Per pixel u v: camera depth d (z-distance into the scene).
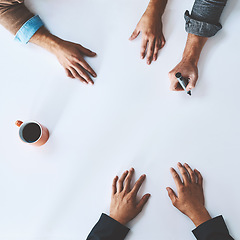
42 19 1.13
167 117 1.00
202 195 0.94
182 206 0.92
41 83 1.08
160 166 0.98
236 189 0.93
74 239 0.96
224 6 1.00
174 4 1.08
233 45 1.02
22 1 1.08
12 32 1.09
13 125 1.06
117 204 0.95
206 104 0.99
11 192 1.01
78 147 1.02
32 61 1.10
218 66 1.01
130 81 1.04
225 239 0.87
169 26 1.07
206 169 0.96
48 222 0.98
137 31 1.06
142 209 0.95
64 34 1.11
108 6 1.11
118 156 1.00
